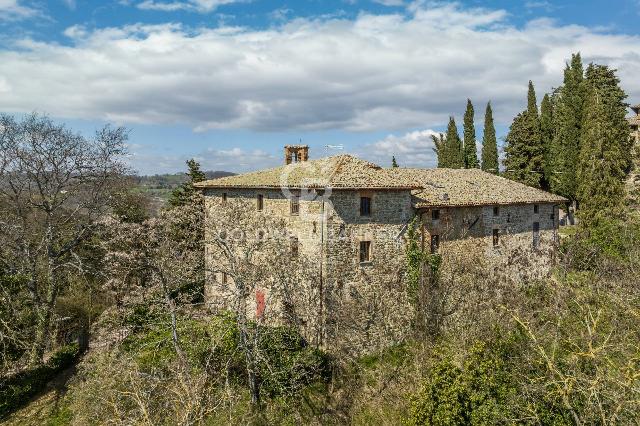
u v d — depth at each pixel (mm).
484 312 21844
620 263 24344
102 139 28266
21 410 22547
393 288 24984
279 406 20391
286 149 33656
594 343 16672
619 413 12508
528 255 31453
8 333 24734
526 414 13930
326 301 23453
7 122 25250
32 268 25891
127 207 34312
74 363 26109
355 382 22375
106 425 17422
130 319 24547
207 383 19547
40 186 25688
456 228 28750
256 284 24203
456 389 16000
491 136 59312
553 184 53719
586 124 39812
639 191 34062
